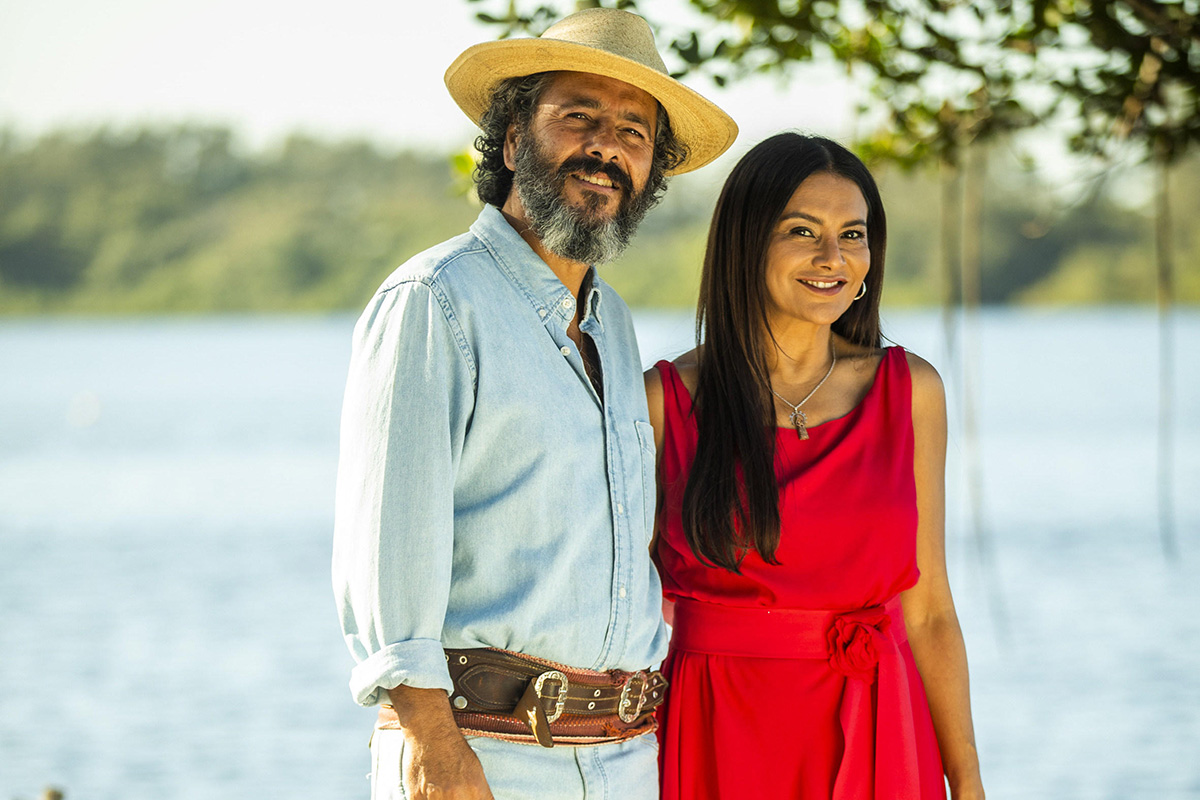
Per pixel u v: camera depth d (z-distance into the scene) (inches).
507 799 152.2
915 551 181.6
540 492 154.9
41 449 2145.7
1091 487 1512.1
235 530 1382.9
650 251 3747.5
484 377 154.8
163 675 824.3
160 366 4160.9
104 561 1222.3
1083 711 698.2
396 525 147.8
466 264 159.6
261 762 653.9
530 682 153.1
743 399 181.0
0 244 5698.8
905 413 184.5
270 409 2787.9
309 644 911.7
